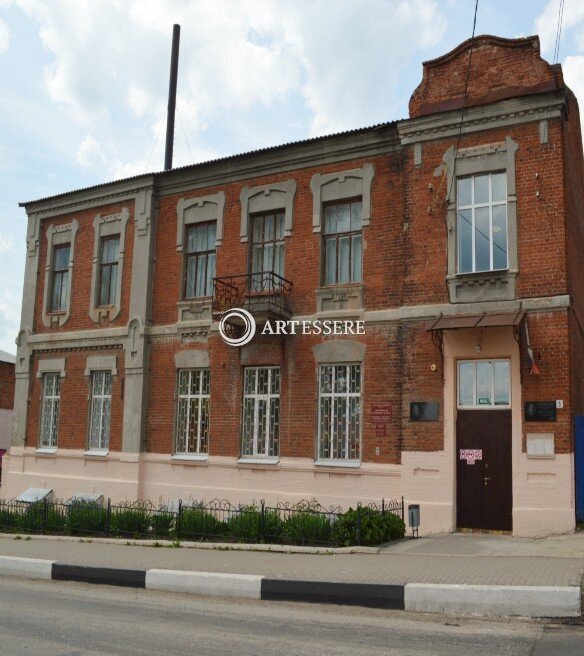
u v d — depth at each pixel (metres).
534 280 14.05
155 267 20.02
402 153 16.30
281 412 17.05
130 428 19.39
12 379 35.28
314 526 12.99
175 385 19.00
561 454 13.27
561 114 14.23
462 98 15.32
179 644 6.95
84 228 21.78
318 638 7.20
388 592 8.79
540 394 13.62
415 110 15.83
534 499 13.39
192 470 18.25
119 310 20.34
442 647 6.81
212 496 17.70
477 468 14.30
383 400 15.71
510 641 7.04
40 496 20.59
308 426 16.58
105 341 20.45
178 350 19.09
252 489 17.14
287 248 17.59
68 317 21.59
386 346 15.89
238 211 18.64
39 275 22.72
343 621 8.04
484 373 14.56
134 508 15.65
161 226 20.12
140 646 6.88
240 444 17.61
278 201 17.95
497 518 13.96
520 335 13.57
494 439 14.23
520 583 8.55
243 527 13.70
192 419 18.75
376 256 16.36
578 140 17.17
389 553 11.56
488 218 14.86
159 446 18.95
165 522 14.85
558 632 7.41
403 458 14.86
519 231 14.34
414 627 7.70
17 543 14.34
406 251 15.52
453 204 15.11
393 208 16.30
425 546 12.26
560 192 14.03
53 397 21.81
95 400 20.75
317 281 17.02
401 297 15.86
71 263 21.84
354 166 16.97
